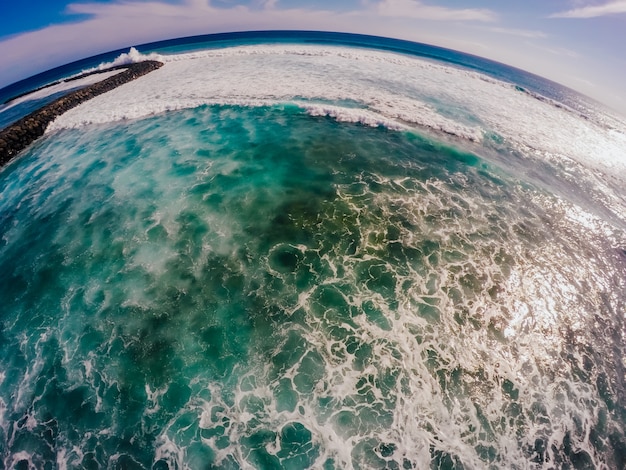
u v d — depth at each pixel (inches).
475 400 283.4
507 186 577.3
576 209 545.0
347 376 294.2
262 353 311.6
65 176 586.6
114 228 456.1
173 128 737.6
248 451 249.9
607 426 278.5
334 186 540.4
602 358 327.9
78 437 261.1
